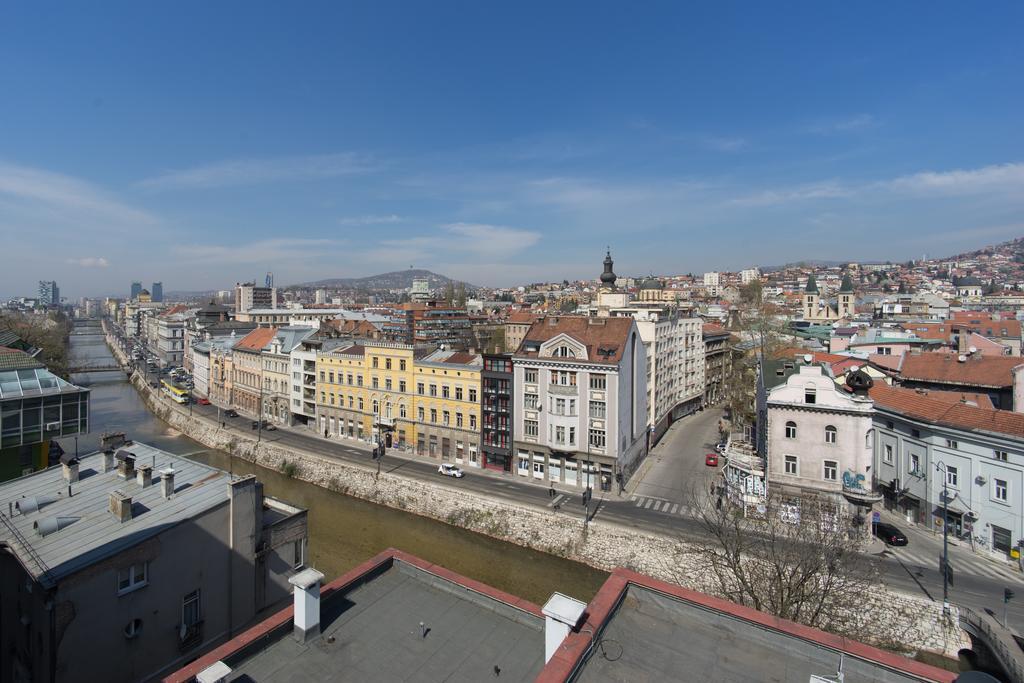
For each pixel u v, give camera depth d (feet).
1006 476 170.91
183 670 58.65
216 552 111.75
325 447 321.52
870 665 52.31
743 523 193.06
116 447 147.95
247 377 428.15
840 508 191.52
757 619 58.70
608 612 60.39
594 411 248.32
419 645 68.64
